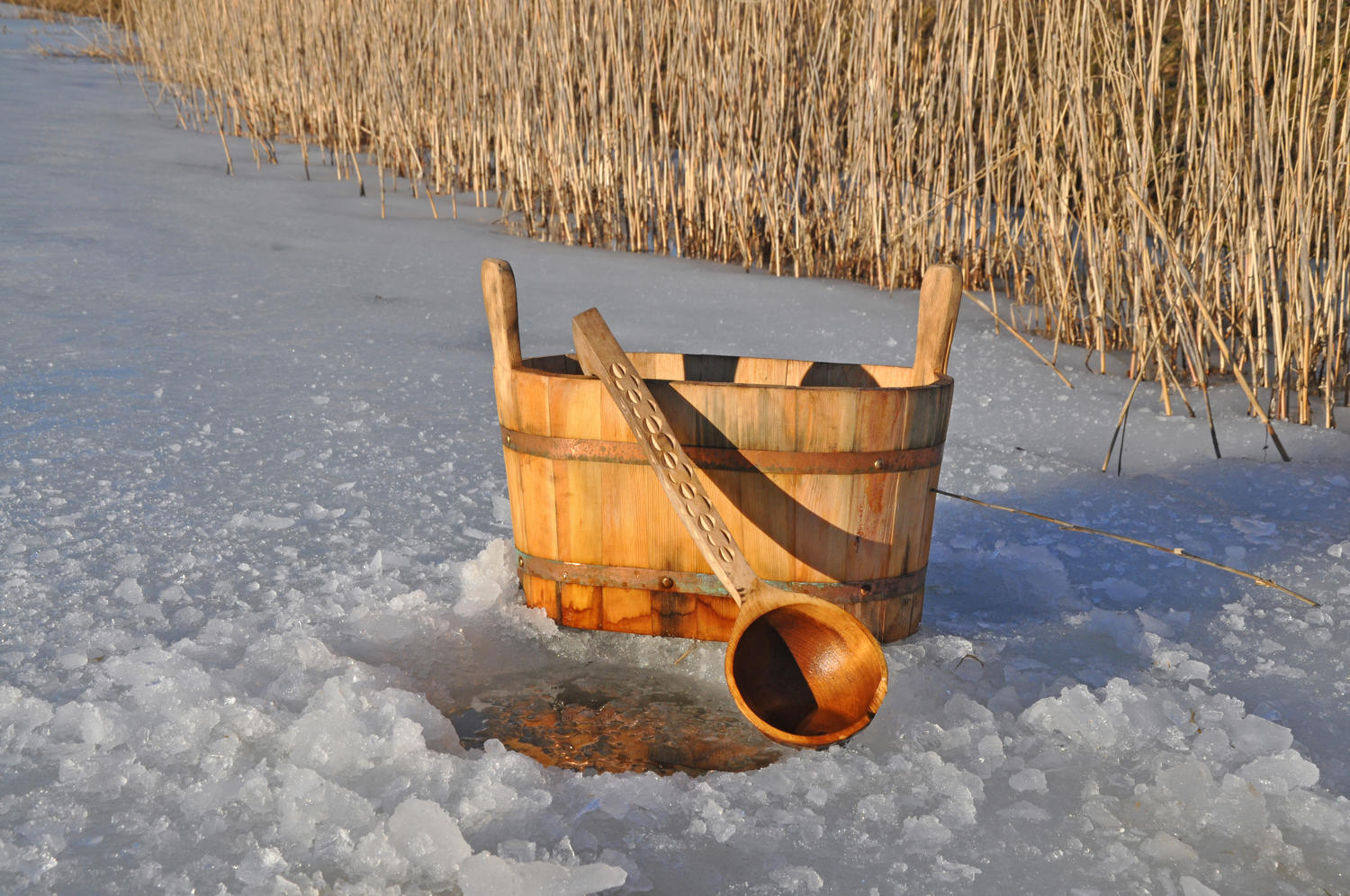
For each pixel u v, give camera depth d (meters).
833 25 5.17
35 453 2.43
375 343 3.65
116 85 11.48
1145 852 1.21
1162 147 3.67
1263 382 3.55
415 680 1.59
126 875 1.12
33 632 1.64
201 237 5.16
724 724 1.49
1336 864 1.20
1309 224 3.12
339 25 7.80
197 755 1.34
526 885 1.10
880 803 1.28
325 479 2.39
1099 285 3.65
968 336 4.08
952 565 2.12
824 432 1.60
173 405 2.86
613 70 5.58
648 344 3.78
